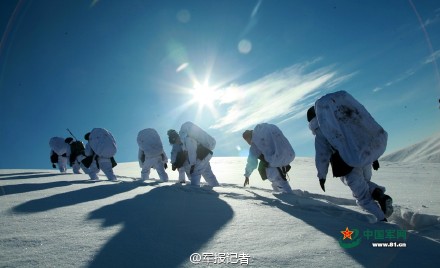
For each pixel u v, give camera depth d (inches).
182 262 88.8
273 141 259.3
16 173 488.7
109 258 91.4
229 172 764.6
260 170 266.5
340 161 162.9
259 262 89.2
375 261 90.7
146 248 99.9
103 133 379.6
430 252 98.0
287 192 258.8
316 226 129.3
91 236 112.0
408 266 87.2
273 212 157.1
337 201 224.1
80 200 189.3
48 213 149.6
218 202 185.2
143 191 235.3
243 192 235.0
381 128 164.2
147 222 133.0
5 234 114.0
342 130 161.9
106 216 143.6
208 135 331.3
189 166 330.3
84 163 376.5
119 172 735.7
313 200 191.6
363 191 161.9
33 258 91.1
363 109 166.6
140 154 401.1
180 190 243.6
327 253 96.9
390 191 299.3
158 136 401.7
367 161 159.0
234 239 110.8
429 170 704.4
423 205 199.8
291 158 260.2
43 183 295.3
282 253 96.7
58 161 549.6
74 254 94.3
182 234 115.9
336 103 165.0
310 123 180.9
